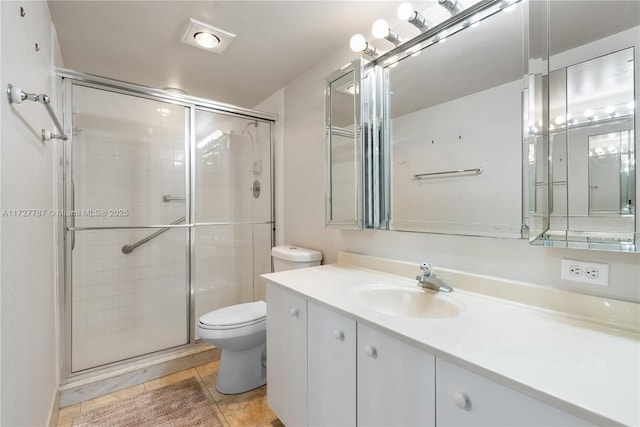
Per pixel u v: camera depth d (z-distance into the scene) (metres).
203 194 2.46
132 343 2.22
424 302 1.26
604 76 0.89
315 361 1.22
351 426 1.06
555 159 0.97
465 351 0.75
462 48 1.28
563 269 1.00
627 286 0.89
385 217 1.60
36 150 1.20
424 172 1.43
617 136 0.87
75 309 1.98
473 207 1.24
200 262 2.46
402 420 0.88
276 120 2.61
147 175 2.28
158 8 1.52
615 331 0.87
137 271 2.26
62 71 1.79
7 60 0.86
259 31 1.72
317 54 1.99
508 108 1.13
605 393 0.58
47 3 1.46
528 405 0.62
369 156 1.65
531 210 1.01
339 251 1.93
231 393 1.82
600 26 0.90
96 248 2.09
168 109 2.31
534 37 1.01
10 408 0.86
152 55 1.98
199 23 1.63
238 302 2.63
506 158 1.14
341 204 1.80
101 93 2.03
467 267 1.27
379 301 1.34
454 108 1.31
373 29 1.42
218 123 2.48
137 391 1.87
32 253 1.12
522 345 0.79
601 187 0.90
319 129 2.12
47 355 1.42
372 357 0.97
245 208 2.63
